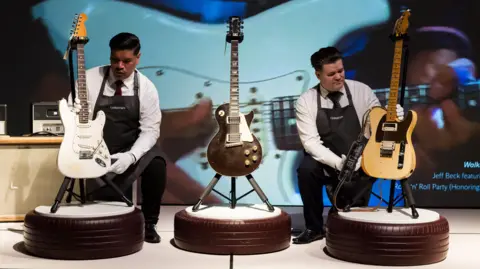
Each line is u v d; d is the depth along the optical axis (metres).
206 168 5.17
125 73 3.93
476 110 5.07
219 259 3.51
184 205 5.19
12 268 3.26
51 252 3.45
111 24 5.09
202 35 5.09
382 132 3.69
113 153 4.08
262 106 5.11
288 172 5.14
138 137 4.07
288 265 3.41
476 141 5.09
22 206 4.50
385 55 5.04
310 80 5.08
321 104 4.13
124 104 4.02
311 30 5.06
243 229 3.58
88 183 4.31
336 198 4.02
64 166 3.60
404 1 5.02
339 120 4.10
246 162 3.81
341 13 5.04
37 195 4.50
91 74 4.05
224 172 3.82
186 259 3.50
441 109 5.06
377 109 3.73
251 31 5.07
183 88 5.12
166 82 5.12
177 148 5.16
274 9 5.06
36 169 4.50
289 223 3.80
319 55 4.00
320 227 4.06
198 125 5.14
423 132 5.09
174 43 5.10
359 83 4.22
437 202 5.14
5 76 5.12
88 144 3.66
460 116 5.07
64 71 5.12
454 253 3.70
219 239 3.58
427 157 5.11
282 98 5.11
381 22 5.03
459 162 5.11
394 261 3.38
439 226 3.47
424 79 5.05
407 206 3.88
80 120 3.68
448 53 5.03
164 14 5.09
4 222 4.47
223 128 3.83
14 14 5.09
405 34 3.71
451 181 5.12
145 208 4.03
